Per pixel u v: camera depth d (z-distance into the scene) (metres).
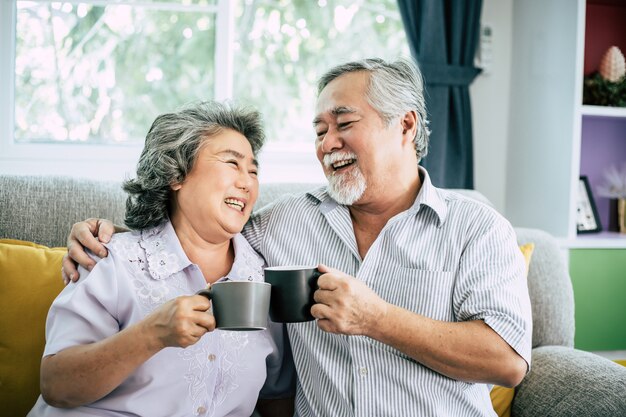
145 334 1.05
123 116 2.39
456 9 2.47
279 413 1.50
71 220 1.59
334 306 1.09
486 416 1.30
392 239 1.35
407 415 1.26
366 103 1.35
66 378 1.11
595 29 2.70
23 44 2.30
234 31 2.48
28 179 1.62
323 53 2.58
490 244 1.31
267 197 1.76
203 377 1.23
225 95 2.43
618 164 2.72
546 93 2.43
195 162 1.29
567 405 1.39
